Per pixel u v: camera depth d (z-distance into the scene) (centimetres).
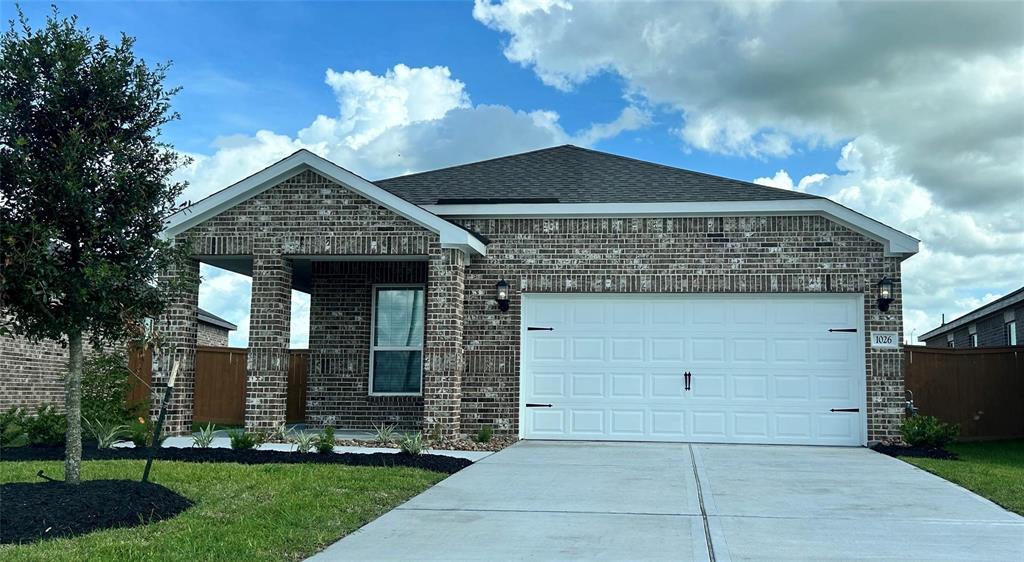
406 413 1591
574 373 1452
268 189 1427
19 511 686
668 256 1443
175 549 636
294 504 796
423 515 788
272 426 1379
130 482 796
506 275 1474
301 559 637
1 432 1223
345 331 1620
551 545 675
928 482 987
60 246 765
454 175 1692
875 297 1395
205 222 1438
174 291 836
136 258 797
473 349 1466
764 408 1405
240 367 1895
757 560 628
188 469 986
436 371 1382
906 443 1333
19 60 751
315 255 1419
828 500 869
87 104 784
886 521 766
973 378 1689
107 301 768
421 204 1512
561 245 1470
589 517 781
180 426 1415
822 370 1398
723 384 1420
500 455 1222
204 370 1831
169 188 829
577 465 1115
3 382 1733
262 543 660
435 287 1389
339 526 731
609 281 1452
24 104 756
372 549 663
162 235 1396
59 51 760
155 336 857
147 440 1238
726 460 1177
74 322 764
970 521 768
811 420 1391
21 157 725
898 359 1376
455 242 1376
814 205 1403
